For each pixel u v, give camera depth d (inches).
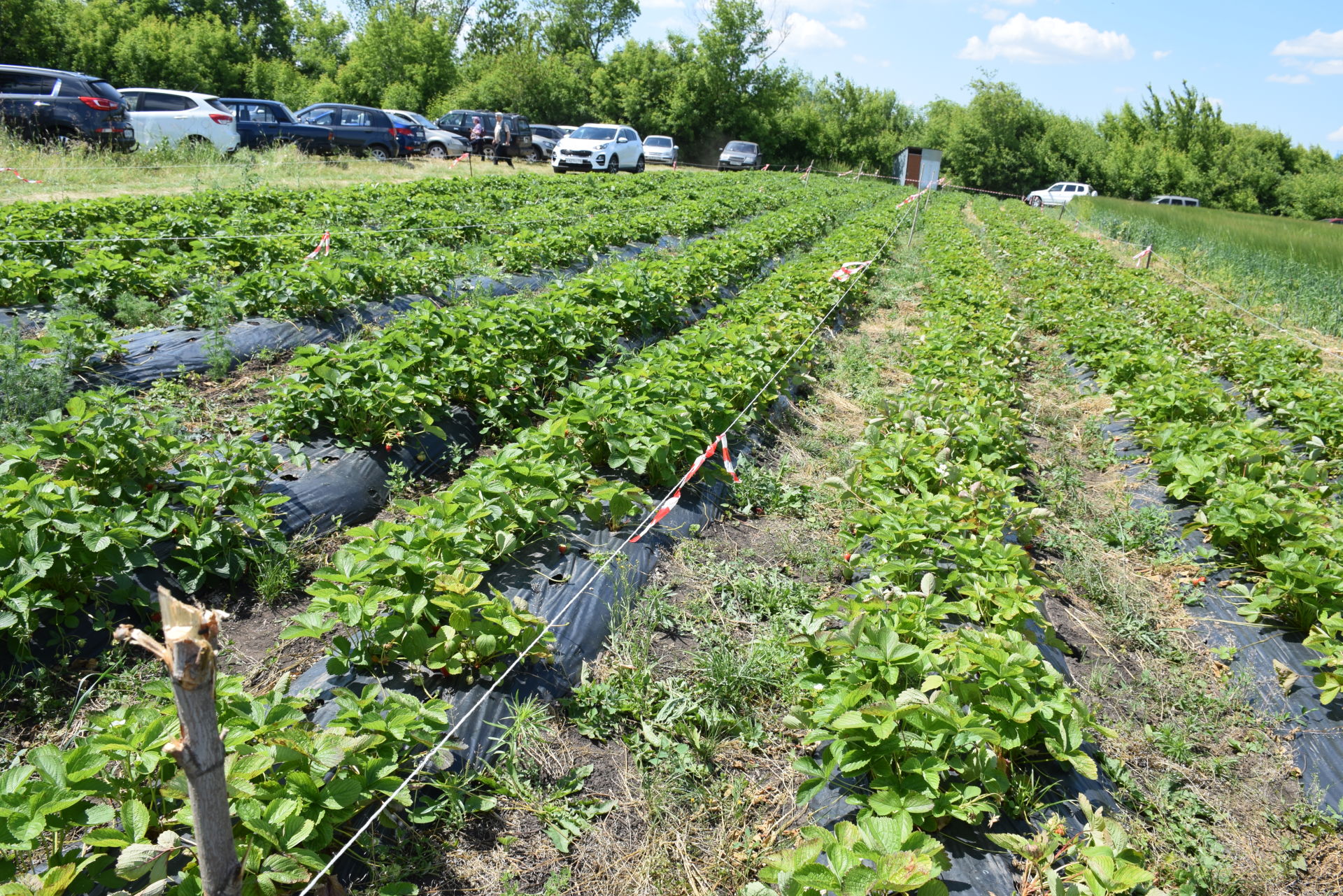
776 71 2127.2
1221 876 141.9
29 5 1379.2
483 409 272.4
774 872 112.4
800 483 271.4
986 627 172.4
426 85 1828.2
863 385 374.6
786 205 987.3
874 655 144.4
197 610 81.1
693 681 176.2
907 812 123.4
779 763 158.1
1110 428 344.2
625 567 200.8
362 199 593.3
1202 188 2256.4
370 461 239.9
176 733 118.6
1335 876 146.3
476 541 179.0
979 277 583.2
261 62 1684.3
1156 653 205.0
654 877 132.6
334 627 177.3
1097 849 120.0
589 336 337.4
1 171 596.7
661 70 2085.4
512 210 649.0
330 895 113.3
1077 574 230.4
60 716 148.9
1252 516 221.0
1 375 238.1
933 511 218.7
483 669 155.6
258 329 325.1
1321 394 343.0
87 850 115.8
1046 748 151.3
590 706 163.0
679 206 729.0
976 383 335.3
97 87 741.3
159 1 1812.3
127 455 191.6
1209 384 333.1
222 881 91.0
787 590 207.0
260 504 190.5
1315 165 2536.9
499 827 136.4
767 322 371.2
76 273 329.7
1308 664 191.2
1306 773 169.6
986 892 127.3
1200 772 167.5
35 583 160.2
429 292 410.0
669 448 237.1
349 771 123.4
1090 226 1208.8
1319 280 712.4
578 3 2524.6
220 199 527.8
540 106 1859.0
